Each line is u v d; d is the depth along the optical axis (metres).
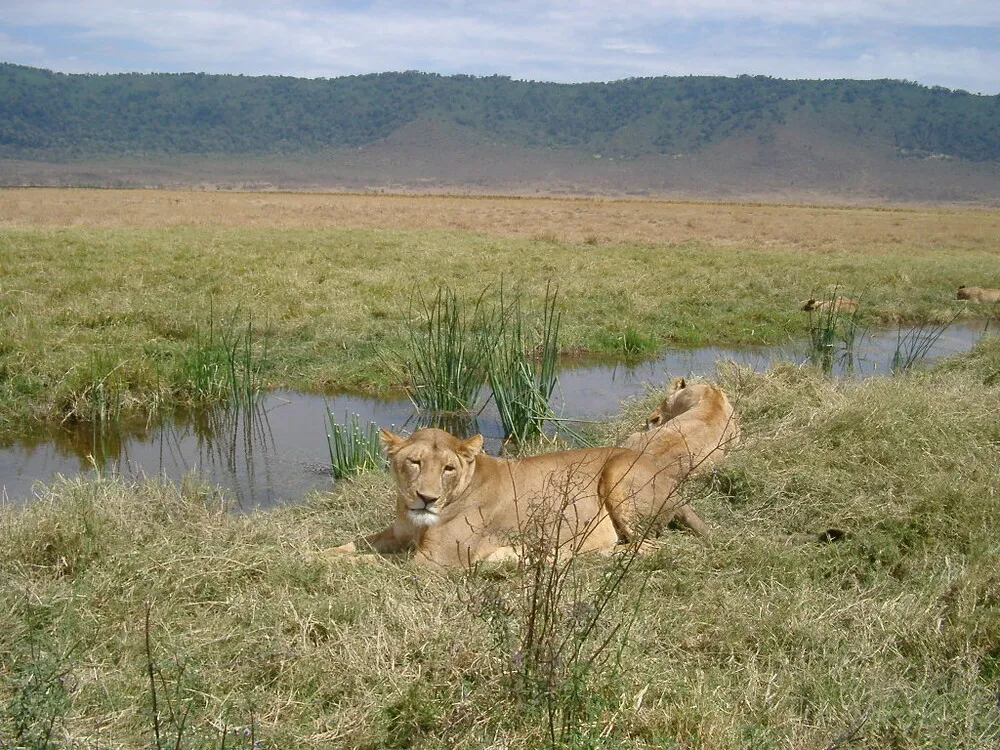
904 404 8.46
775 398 9.53
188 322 13.47
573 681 4.00
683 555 5.89
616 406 10.97
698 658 4.68
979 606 5.11
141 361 10.82
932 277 22.53
